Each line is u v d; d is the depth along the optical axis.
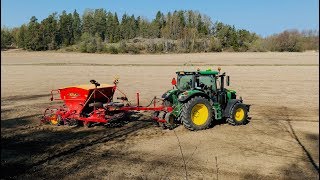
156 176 7.96
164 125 12.12
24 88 26.02
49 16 102.25
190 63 47.00
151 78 31.16
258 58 54.53
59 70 40.53
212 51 82.75
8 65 48.56
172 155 9.39
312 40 64.31
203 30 105.56
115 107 12.66
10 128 12.74
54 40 97.56
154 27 117.94
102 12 127.94
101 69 40.78
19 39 94.06
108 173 8.19
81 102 12.97
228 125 12.74
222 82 12.88
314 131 11.81
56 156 9.46
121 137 11.26
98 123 13.12
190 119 11.73
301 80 28.00
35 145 10.51
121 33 121.19
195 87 12.23
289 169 8.30
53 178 7.96
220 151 9.67
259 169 8.32
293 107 16.73
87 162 8.95
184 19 113.50
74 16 120.88
